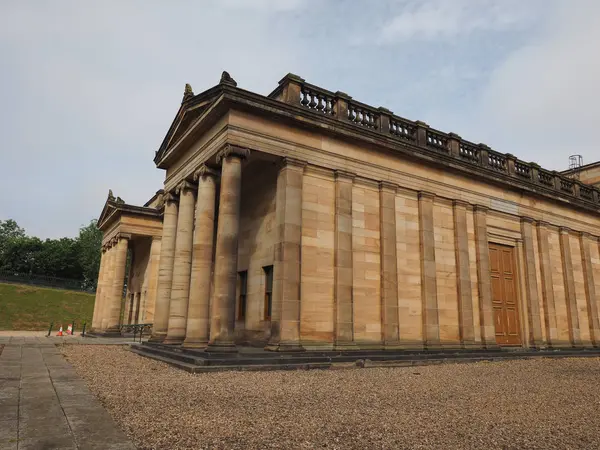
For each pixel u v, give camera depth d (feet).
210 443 20.83
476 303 74.74
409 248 68.44
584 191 105.09
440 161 72.69
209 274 58.03
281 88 62.13
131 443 19.49
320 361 51.19
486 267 76.64
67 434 20.51
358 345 58.95
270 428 23.56
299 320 54.29
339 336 57.11
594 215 102.58
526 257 84.43
